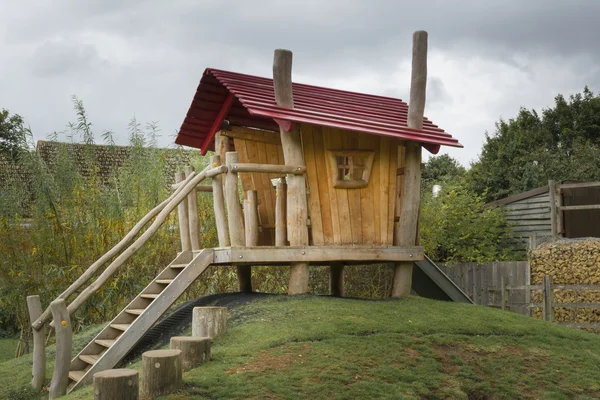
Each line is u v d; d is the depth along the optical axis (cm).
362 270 1368
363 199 939
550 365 724
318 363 641
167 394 562
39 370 818
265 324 764
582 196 1554
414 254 957
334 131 923
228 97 1013
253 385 580
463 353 726
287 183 907
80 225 1145
